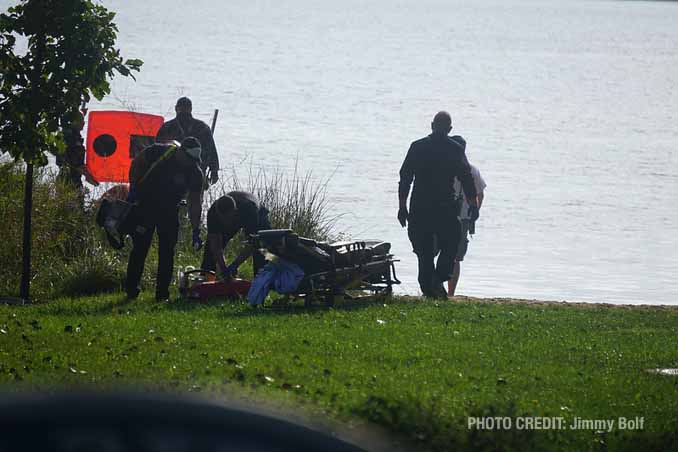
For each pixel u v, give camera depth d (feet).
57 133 164.45
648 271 243.60
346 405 92.89
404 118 581.53
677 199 348.59
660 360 124.47
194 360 112.57
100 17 161.17
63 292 171.53
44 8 158.81
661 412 100.73
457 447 86.53
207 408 36.42
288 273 148.87
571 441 91.25
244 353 117.19
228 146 427.33
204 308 148.56
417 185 170.19
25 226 165.99
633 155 463.83
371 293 161.27
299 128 506.07
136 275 158.71
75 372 104.73
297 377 105.81
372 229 274.36
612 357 125.18
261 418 36.55
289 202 210.18
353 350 121.08
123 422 35.88
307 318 141.38
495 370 114.93
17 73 159.53
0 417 35.63
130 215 155.02
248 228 155.84
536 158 444.14
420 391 101.60
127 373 104.42
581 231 290.76
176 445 35.78
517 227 293.64
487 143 493.77
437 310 153.17
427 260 171.53
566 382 111.04
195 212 157.48
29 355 114.21
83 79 160.25
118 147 195.52
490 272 238.07
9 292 171.73
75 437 35.58
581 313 159.43
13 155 161.38
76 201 191.42
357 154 419.95
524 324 145.69
